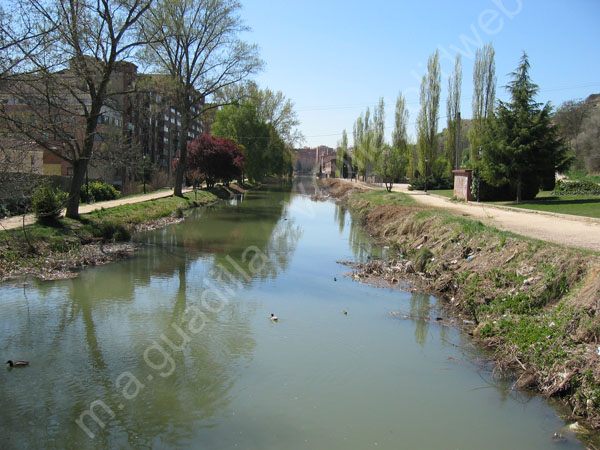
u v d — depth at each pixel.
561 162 24.94
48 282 12.48
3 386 6.87
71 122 17.66
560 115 61.16
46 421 5.98
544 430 5.92
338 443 5.59
